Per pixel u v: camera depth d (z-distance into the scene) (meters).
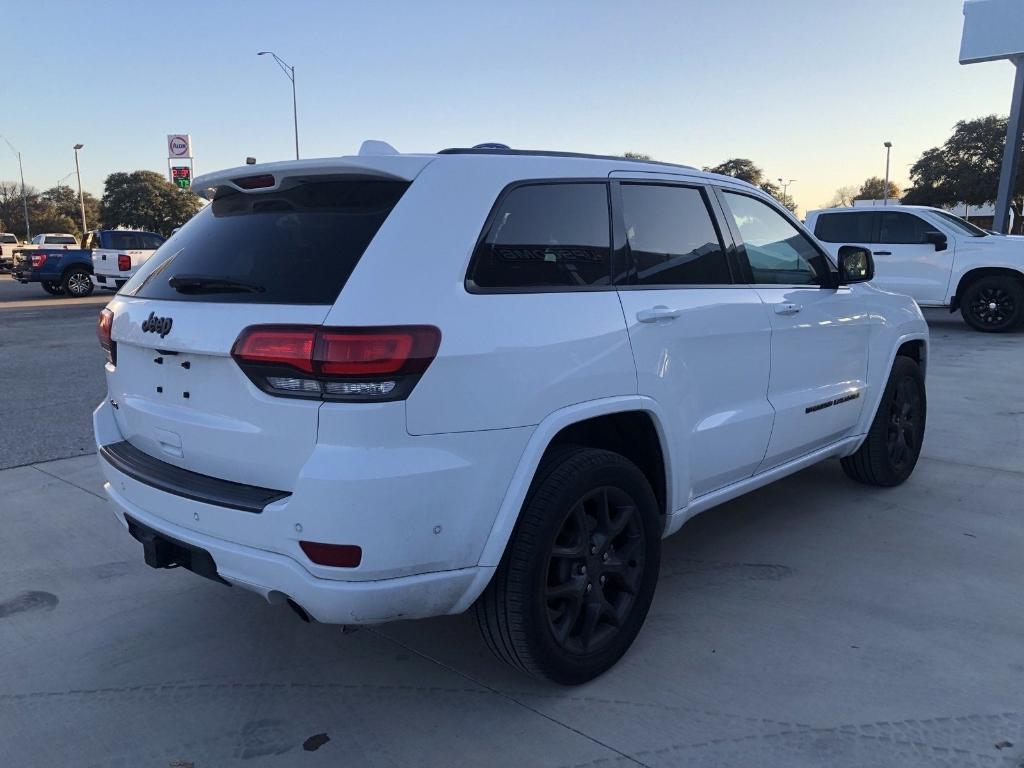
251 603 3.66
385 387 2.29
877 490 5.07
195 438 2.65
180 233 3.19
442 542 2.43
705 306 3.34
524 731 2.68
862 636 3.25
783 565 3.96
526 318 2.63
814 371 4.11
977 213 56.19
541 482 2.70
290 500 2.33
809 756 2.52
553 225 2.87
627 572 3.04
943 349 10.91
